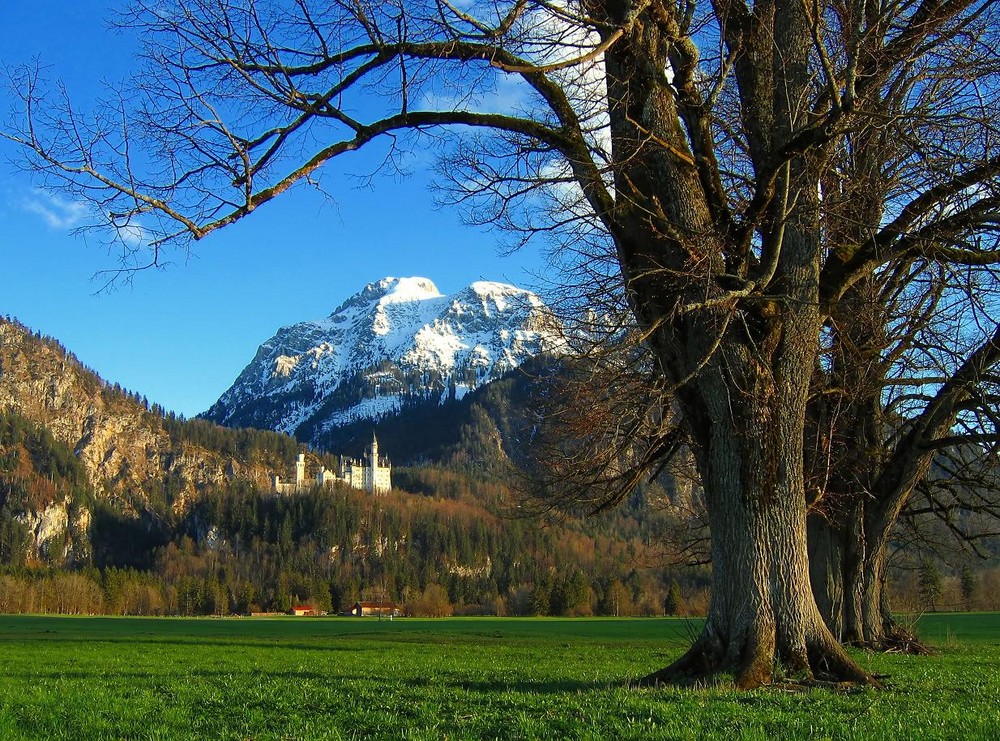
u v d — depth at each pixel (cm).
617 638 4178
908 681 1097
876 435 1956
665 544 2828
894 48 1088
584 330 1313
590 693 1020
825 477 1488
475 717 888
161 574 17100
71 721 1002
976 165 1102
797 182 1156
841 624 1888
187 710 1072
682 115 1150
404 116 1042
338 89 1010
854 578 1897
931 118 1088
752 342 1058
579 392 1465
